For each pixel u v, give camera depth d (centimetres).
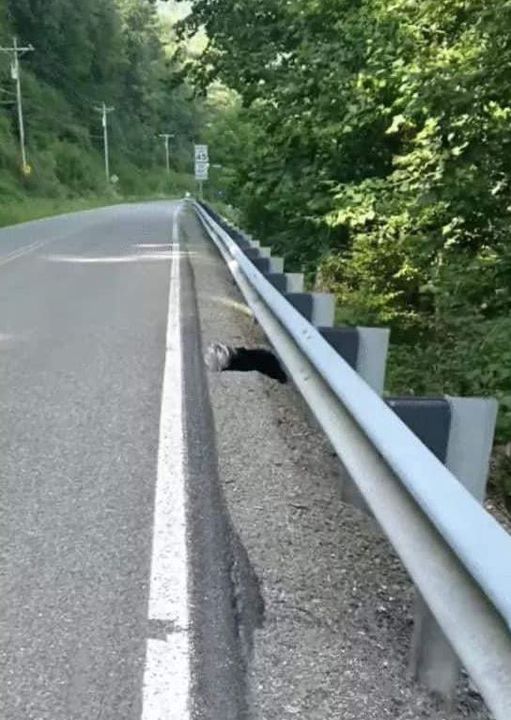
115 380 590
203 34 1917
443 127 771
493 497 416
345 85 1309
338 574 284
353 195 1259
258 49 1720
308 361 438
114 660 243
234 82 1727
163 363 648
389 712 210
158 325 830
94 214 4538
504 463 453
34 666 240
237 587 277
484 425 252
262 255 957
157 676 234
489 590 156
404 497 225
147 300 1020
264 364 638
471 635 164
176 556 307
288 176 1567
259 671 230
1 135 5894
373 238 1208
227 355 636
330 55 1348
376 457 261
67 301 1011
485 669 156
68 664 241
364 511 341
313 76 1379
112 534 327
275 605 263
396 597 270
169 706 221
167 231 2773
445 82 744
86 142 8394
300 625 252
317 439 448
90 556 308
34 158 6444
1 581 289
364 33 1268
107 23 9356
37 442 447
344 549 304
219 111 4275
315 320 536
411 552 205
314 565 291
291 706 215
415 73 812
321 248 1521
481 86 732
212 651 246
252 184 1752
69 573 295
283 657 236
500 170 791
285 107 1480
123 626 260
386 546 308
